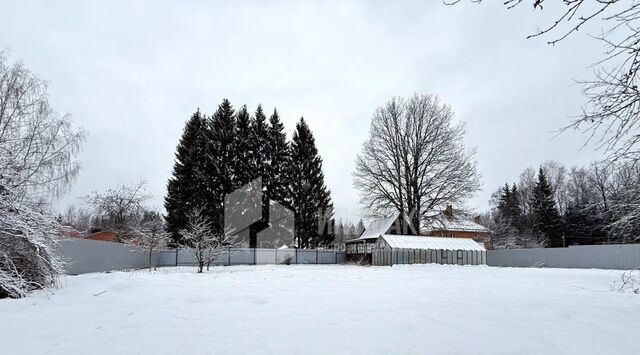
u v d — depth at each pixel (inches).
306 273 660.1
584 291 375.9
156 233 967.0
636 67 182.5
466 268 914.7
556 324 201.9
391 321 210.7
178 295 321.7
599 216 359.3
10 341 172.1
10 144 424.5
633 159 233.9
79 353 152.2
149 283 418.9
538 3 147.5
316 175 1685.5
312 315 230.1
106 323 207.5
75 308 254.5
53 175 598.9
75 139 644.7
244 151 1558.8
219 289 368.2
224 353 149.6
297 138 1704.0
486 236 1841.8
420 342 166.1
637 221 332.5
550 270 835.4
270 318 221.0
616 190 332.2
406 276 579.2
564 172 2046.0
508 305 268.1
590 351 151.9
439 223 1228.5
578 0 141.0
